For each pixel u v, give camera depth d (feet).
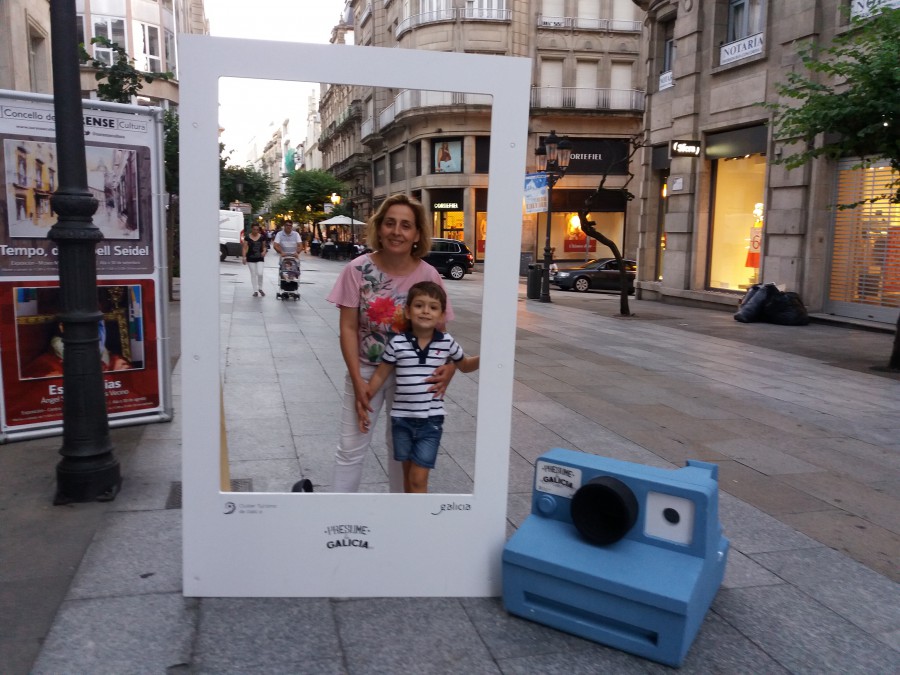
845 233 46.55
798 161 30.53
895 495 14.96
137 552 11.04
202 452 9.53
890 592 10.74
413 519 9.93
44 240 16.29
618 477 9.64
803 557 11.84
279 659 8.48
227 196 22.70
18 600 9.56
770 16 50.52
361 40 81.92
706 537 9.14
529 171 115.34
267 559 9.80
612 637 8.96
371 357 10.78
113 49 33.58
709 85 57.47
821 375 28.86
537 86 116.16
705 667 8.70
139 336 17.71
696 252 59.93
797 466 16.71
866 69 26.81
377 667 8.42
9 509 12.61
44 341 16.57
